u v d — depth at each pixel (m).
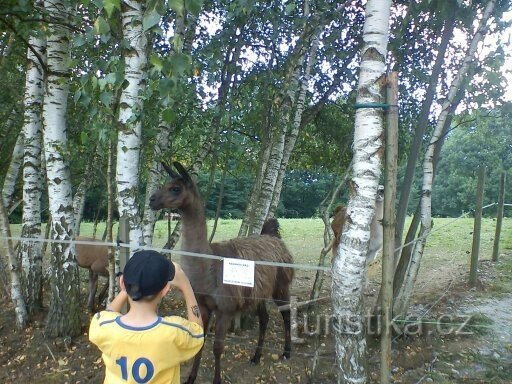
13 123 7.21
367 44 2.70
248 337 4.90
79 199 7.23
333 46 5.68
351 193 2.75
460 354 4.44
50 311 4.66
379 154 2.69
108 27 2.43
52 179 4.63
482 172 6.63
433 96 5.12
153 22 2.18
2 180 8.78
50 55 4.62
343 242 2.75
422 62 5.70
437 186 24.58
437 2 4.55
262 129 6.48
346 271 2.71
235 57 5.60
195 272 3.68
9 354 4.45
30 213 5.34
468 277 7.05
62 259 4.64
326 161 8.42
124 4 3.66
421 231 4.68
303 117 7.21
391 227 2.68
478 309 5.67
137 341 1.79
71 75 4.75
